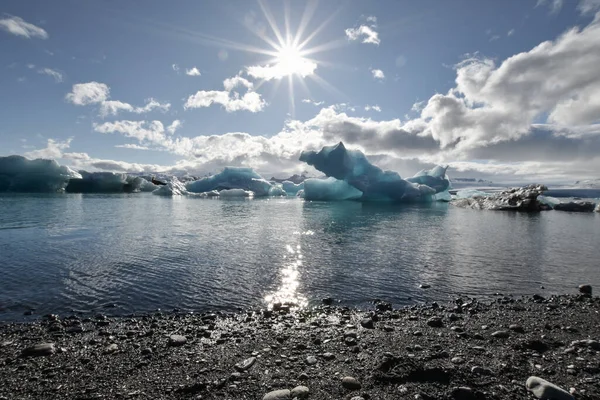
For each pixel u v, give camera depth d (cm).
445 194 4950
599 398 367
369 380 403
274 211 2953
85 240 1366
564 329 575
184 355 470
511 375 415
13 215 2191
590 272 947
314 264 1013
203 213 2672
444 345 506
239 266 980
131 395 369
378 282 846
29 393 374
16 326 573
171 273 901
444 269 969
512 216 2681
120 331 555
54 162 5281
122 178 6275
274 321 604
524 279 881
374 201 4619
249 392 378
